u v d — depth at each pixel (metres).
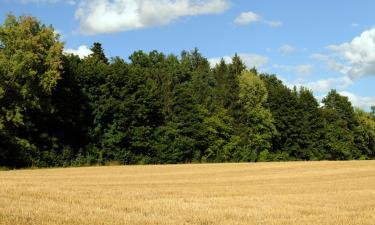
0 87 52.66
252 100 90.12
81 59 75.56
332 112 104.81
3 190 19.88
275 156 91.06
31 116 59.88
